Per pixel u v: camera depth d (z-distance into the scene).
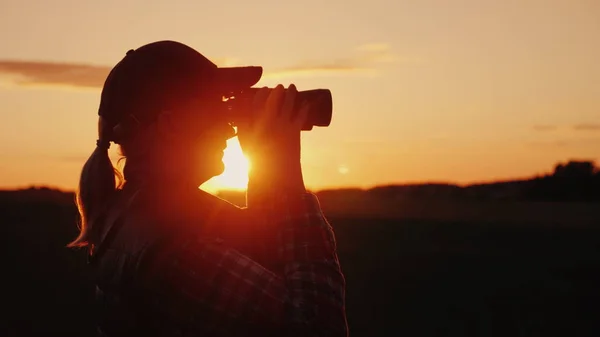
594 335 8.62
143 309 1.63
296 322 1.54
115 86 1.73
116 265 1.67
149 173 1.72
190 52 1.74
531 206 22.17
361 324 8.94
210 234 1.66
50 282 10.34
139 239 1.64
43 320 8.05
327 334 1.55
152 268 1.61
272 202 1.67
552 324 9.20
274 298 1.56
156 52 1.72
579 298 10.90
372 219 19.47
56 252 13.34
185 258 1.60
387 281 12.15
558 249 16.25
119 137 1.73
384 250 15.68
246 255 1.66
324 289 1.57
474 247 16.44
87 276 10.94
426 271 13.23
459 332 8.62
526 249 16.20
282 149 1.69
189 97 1.71
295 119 1.71
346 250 15.79
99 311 1.74
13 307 8.64
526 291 11.43
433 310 9.76
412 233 17.94
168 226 1.63
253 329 1.57
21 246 14.13
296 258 1.60
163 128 1.70
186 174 1.73
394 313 9.55
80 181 1.79
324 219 1.67
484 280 12.39
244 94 1.75
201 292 1.58
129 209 1.70
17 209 20.59
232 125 1.75
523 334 8.62
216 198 1.75
